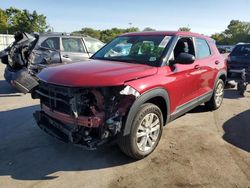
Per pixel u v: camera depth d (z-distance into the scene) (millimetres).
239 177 3324
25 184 3166
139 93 3346
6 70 7543
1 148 4059
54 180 3248
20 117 5496
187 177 3311
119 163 3641
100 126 3180
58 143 4234
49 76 3547
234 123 5230
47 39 7766
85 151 3969
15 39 7715
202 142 4301
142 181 3230
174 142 4281
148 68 3748
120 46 4617
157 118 3799
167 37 4371
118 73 3402
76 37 8500
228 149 4066
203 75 4996
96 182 3213
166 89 3836
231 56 8922
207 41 5523
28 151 3969
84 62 4129
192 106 4816
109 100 3209
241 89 7688
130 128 3352
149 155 3838
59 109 3479
